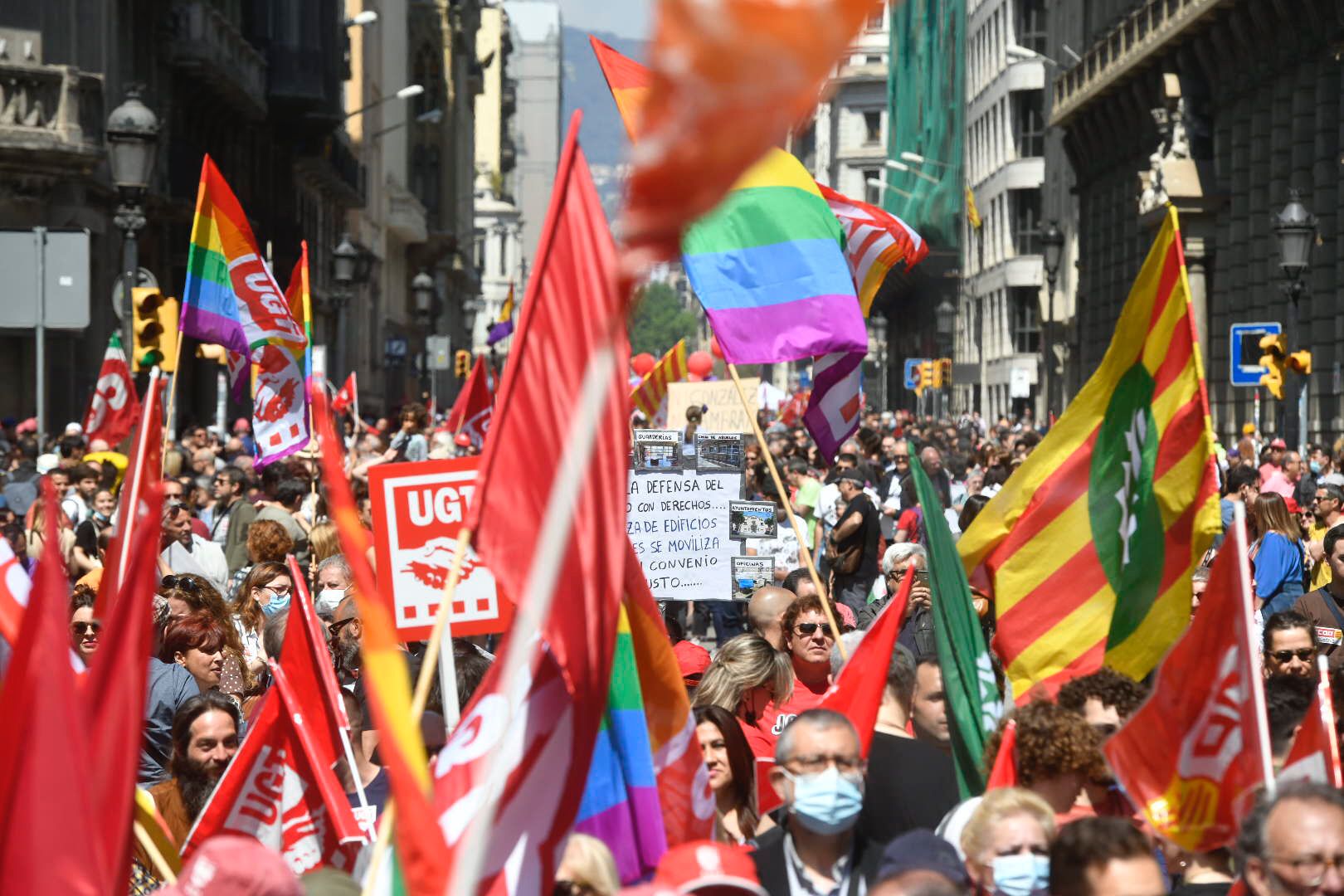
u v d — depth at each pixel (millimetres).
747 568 24016
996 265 170750
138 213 37562
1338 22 74562
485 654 17266
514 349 8633
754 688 16188
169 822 12969
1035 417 153750
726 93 4617
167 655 17094
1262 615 22625
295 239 108000
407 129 186125
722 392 45969
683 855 9555
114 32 69375
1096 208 123938
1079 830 8820
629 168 4707
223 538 32875
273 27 102000
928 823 11914
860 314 18469
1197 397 13523
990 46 178250
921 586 20141
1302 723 10961
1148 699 10391
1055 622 14156
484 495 8516
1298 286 51312
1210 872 10500
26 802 7270
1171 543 13711
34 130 61625
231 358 26781
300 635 12070
